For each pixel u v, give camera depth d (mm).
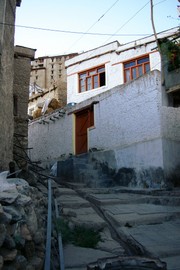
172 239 4934
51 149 16531
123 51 16734
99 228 5457
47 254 3408
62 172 12664
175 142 10227
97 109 13414
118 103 12117
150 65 15547
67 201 7168
